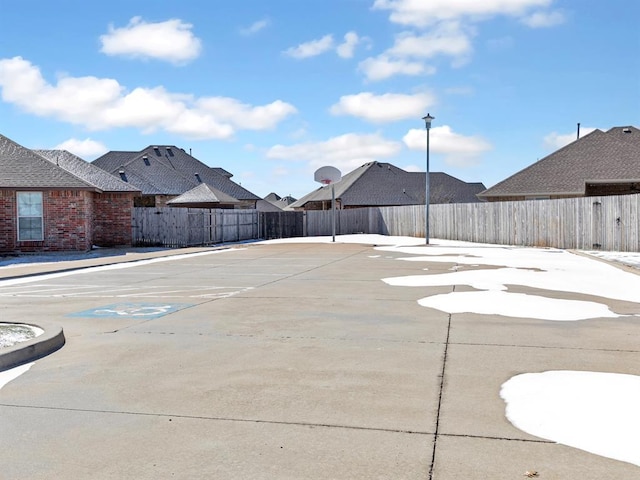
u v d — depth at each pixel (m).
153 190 53.16
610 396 5.13
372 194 61.12
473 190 65.62
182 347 7.27
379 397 5.21
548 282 13.48
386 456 3.98
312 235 45.25
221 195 45.41
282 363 6.43
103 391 5.51
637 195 21.48
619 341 7.32
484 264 18.47
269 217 42.91
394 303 10.62
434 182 64.81
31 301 11.52
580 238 24.41
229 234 37.28
